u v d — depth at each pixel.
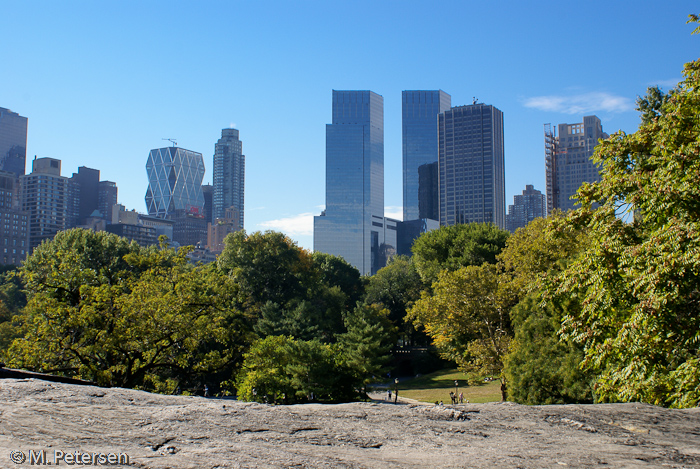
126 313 27.64
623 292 14.47
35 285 29.78
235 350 41.28
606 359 15.21
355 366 50.03
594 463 2.82
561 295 17.50
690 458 3.02
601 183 16.64
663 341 13.10
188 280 32.09
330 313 85.19
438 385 67.56
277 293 77.31
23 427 2.91
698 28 14.84
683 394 13.20
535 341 31.00
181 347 30.80
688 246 11.79
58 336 26.98
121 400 3.77
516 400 30.75
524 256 42.34
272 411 3.78
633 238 14.77
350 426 3.52
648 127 15.69
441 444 3.19
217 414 3.55
